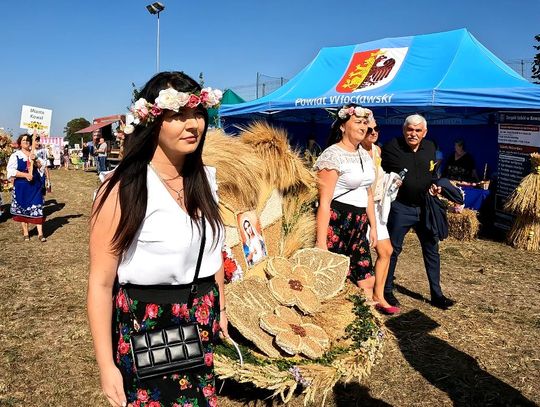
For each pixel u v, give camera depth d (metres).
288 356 2.81
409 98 8.69
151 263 1.66
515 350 3.83
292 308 3.12
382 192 4.22
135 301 1.71
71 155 31.30
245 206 3.45
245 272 3.30
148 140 1.65
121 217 1.58
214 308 1.87
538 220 7.34
